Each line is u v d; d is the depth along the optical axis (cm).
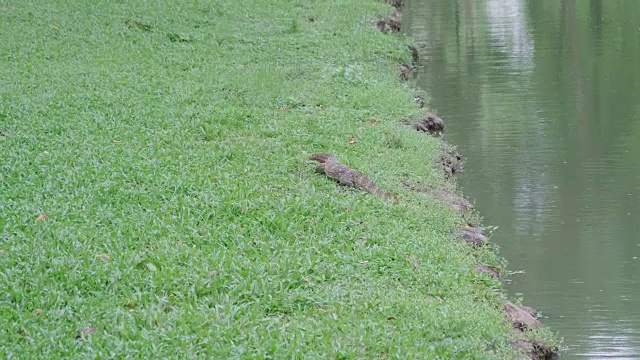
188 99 1220
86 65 1377
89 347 580
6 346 580
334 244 782
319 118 1202
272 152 1014
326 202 862
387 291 703
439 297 724
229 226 786
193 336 600
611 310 782
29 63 1356
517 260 884
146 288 670
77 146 977
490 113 1412
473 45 1939
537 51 1845
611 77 1612
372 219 850
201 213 809
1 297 642
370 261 755
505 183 1102
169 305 652
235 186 870
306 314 655
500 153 1220
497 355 648
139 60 1447
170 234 759
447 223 909
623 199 1038
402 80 1598
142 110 1138
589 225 968
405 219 880
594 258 886
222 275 687
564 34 2009
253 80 1350
